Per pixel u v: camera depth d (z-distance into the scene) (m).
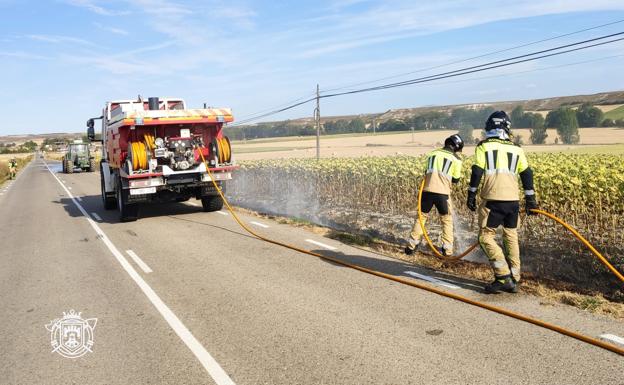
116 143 12.41
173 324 5.00
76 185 27.45
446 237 7.01
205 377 3.83
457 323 4.66
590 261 6.54
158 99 13.70
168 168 11.57
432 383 3.55
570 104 167.75
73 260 8.23
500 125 5.55
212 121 11.97
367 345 4.25
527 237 7.77
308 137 124.25
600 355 3.88
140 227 11.32
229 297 5.79
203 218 12.28
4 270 7.80
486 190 5.45
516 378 3.56
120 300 5.90
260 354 4.19
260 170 18.66
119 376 3.94
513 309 4.96
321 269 6.88
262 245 8.70
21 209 16.75
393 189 12.34
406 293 5.64
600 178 7.76
